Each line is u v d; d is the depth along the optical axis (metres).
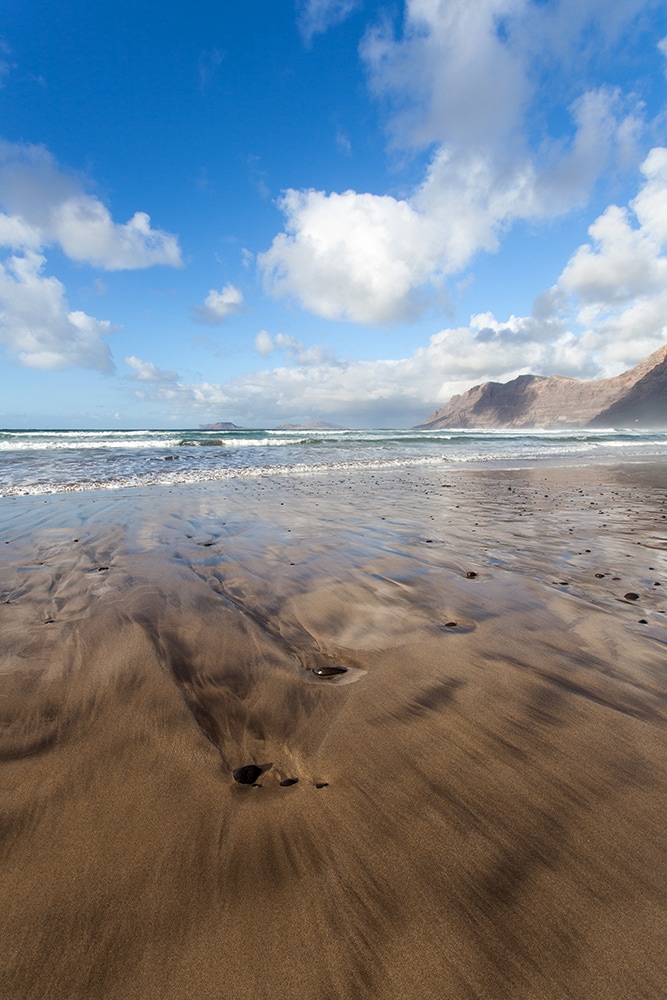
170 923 1.29
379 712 2.34
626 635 3.29
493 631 3.35
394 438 35.06
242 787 1.82
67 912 1.32
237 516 7.55
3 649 2.98
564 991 1.15
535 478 13.50
